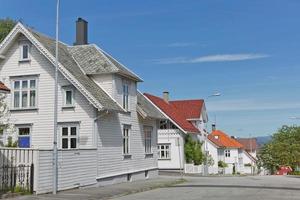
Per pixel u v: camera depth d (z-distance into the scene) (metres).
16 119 30.61
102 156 29.45
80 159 26.47
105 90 31.69
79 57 33.03
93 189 26.06
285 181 37.84
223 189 27.42
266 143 99.56
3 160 22.38
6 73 31.19
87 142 28.88
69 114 29.44
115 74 31.91
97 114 29.09
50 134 29.86
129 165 33.97
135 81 35.84
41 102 30.25
